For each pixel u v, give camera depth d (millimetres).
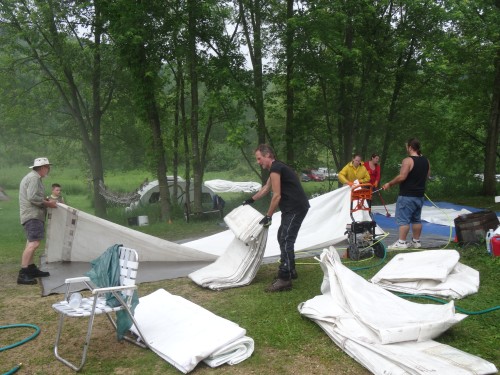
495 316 4883
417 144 7660
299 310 5066
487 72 16969
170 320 4824
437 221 10953
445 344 4242
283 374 3908
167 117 17875
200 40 14906
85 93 18719
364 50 15211
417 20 15570
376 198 18047
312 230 8938
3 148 24016
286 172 6070
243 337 4301
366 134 16953
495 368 3633
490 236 7445
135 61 14438
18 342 4750
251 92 14750
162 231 13719
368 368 3869
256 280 6684
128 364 4199
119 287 4109
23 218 7102
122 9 13750
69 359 4348
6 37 16531
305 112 15906
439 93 17562
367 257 7586
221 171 37344
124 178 37781
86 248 8258
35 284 7105
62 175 39562
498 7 16062
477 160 20797
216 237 9320
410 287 5707
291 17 14141
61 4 15578
